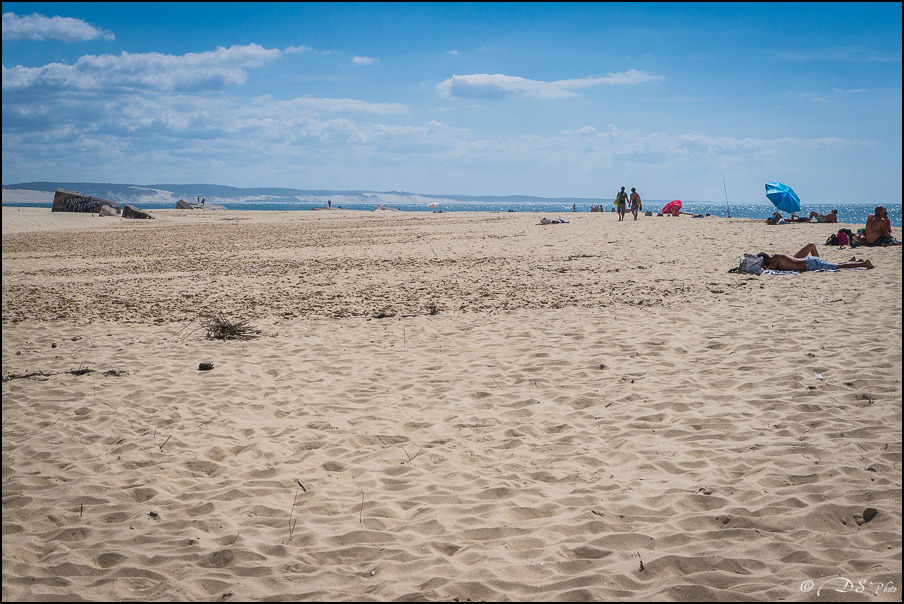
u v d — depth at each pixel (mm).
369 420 6633
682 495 4781
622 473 5258
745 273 14625
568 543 4230
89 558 4238
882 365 7445
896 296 11211
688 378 7477
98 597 3801
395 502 4891
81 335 10859
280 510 4805
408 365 8555
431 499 4930
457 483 5188
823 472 5000
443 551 4223
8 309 13539
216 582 3924
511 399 7133
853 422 5941
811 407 6363
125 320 12008
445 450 5852
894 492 4586
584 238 24688
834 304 10891
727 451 5539
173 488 5254
